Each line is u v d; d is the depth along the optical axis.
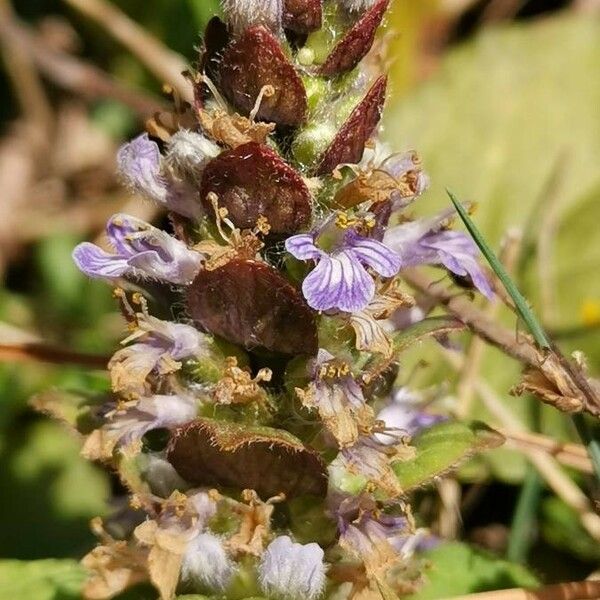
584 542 0.24
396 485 0.19
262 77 0.18
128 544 0.20
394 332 0.20
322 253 0.18
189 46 0.31
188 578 0.19
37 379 0.27
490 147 0.29
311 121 0.19
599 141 0.29
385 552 0.19
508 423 0.25
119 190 0.32
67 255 0.30
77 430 0.20
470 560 0.22
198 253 0.19
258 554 0.19
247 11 0.18
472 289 0.21
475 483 0.25
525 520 0.23
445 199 0.29
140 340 0.19
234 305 0.19
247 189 0.18
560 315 0.27
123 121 0.33
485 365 0.26
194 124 0.20
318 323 0.19
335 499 0.19
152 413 0.19
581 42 0.31
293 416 0.19
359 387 0.19
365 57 0.19
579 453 0.23
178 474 0.19
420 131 0.30
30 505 0.26
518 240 0.26
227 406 0.19
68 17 0.33
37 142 0.34
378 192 0.18
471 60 0.30
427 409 0.22
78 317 0.29
